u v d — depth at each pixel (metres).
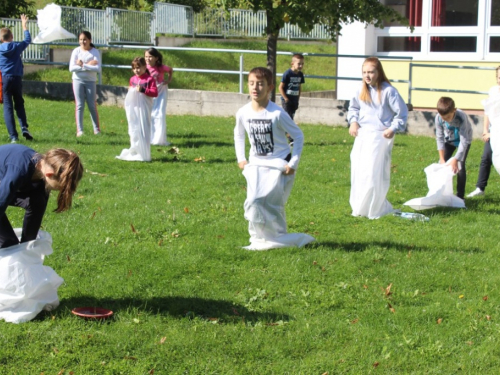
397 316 5.22
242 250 6.58
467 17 17.75
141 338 4.70
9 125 11.59
